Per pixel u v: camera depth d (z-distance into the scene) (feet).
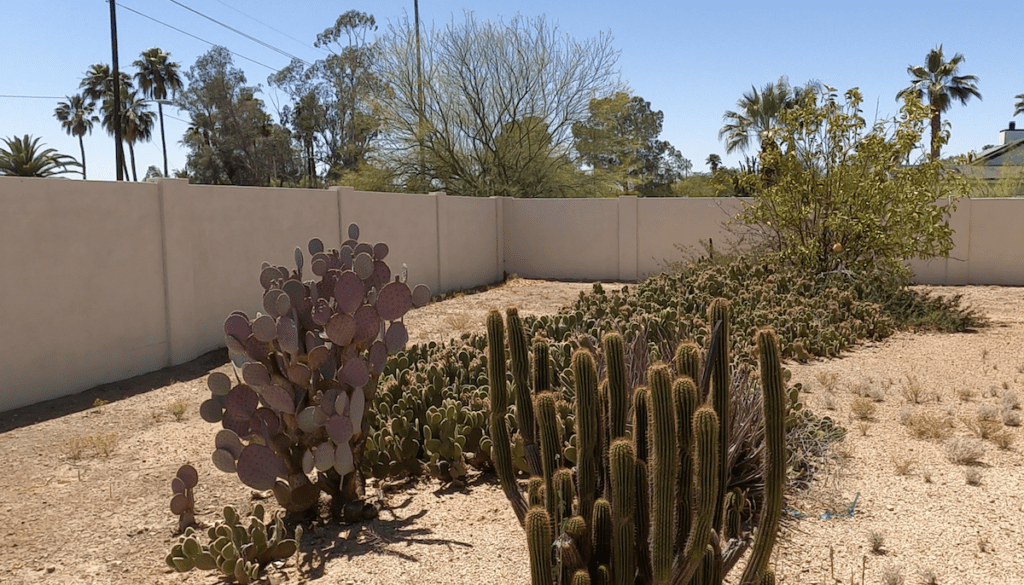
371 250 16.37
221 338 31.73
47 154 130.00
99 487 16.74
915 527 13.52
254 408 14.02
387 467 16.05
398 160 79.46
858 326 30.96
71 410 23.09
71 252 24.90
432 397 19.17
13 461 18.51
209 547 12.69
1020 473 15.89
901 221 36.60
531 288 55.01
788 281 35.68
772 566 12.21
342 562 12.92
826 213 38.58
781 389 8.54
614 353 9.55
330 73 138.10
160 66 171.94
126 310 26.99
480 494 15.83
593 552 9.31
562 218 61.98
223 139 147.74
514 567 12.51
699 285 34.01
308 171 152.15
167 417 22.27
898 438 18.35
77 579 12.59
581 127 80.89
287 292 14.20
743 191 57.98
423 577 12.27
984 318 35.73
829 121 37.86
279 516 14.98
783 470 8.59
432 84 77.92
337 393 14.17
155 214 28.25
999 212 52.54
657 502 8.34
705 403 9.55
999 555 12.40
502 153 78.23
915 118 36.63
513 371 10.98
